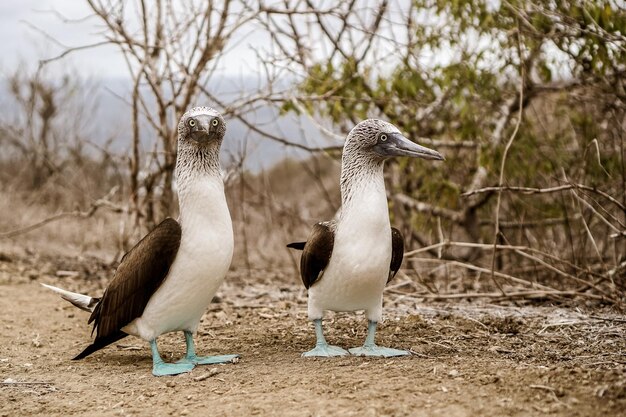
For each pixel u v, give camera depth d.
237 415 1.74
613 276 2.82
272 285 3.15
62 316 2.62
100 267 3.42
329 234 2.03
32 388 1.97
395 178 3.52
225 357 2.11
